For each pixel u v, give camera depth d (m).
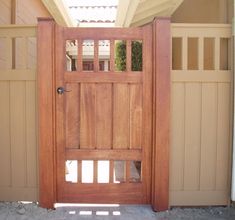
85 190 3.21
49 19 3.07
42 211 3.09
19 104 3.18
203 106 3.16
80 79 3.15
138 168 4.64
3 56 3.80
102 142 3.19
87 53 7.03
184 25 3.12
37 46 3.08
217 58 3.15
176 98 3.15
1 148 3.22
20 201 3.25
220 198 3.21
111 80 3.15
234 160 3.10
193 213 3.10
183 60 3.15
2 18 3.83
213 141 3.19
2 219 2.91
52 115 3.11
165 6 5.14
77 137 3.19
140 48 4.80
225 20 3.40
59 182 3.21
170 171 3.18
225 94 3.17
